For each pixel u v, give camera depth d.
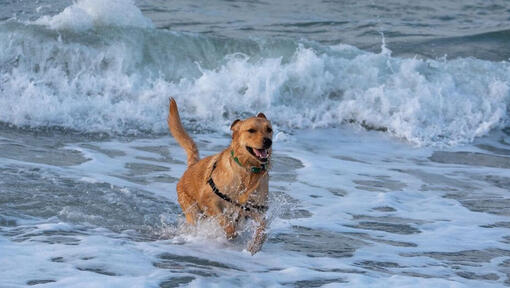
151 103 13.33
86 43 14.32
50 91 13.01
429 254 6.82
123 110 12.66
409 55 17.36
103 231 6.64
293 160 11.00
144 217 7.35
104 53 14.28
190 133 12.46
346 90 14.51
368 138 13.25
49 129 11.63
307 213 8.13
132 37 14.70
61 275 4.96
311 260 6.25
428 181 10.42
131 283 4.91
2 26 14.11
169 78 14.50
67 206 7.32
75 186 8.09
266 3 21.44
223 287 5.11
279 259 6.17
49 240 5.99
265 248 6.59
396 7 22.23
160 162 10.15
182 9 19.83
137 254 5.77
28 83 13.11
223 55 15.11
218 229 6.82
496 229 7.99
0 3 17.55
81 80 13.64
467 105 14.49
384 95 14.23
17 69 13.65
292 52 15.37
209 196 6.51
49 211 7.10
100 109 12.55
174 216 7.52
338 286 5.36
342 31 18.98
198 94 13.66
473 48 18.34
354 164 11.17
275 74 14.18
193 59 14.88
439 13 22.03
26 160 9.38
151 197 8.11
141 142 11.42
